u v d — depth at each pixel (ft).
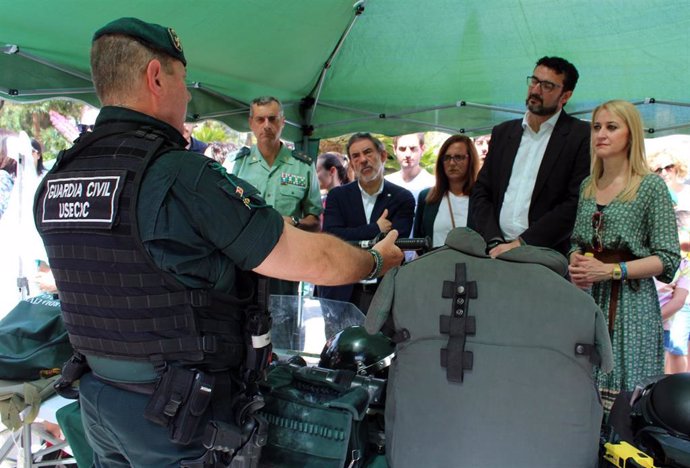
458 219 10.08
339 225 10.68
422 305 3.63
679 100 11.68
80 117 18.90
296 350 5.77
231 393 3.30
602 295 6.46
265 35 10.59
